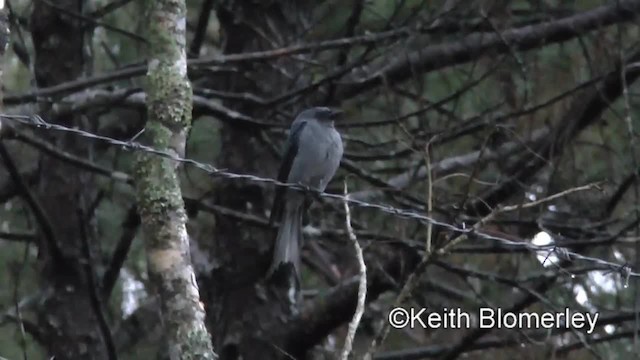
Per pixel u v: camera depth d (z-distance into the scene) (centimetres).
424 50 1324
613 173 1382
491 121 1266
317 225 1420
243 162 1362
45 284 1331
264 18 1401
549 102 1255
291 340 1270
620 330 1395
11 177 1236
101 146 1420
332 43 1266
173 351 728
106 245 1511
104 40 1541
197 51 1324
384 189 1252
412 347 1404
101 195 1359
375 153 1438
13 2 1584
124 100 1298
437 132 1254
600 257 1330
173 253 752
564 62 1406
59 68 1376
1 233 1366
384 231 1316
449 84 1448
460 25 1309
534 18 1387
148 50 825
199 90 1289
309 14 1427
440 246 900
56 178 1341
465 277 1250
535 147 1283
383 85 1338
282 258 1220
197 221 1518
